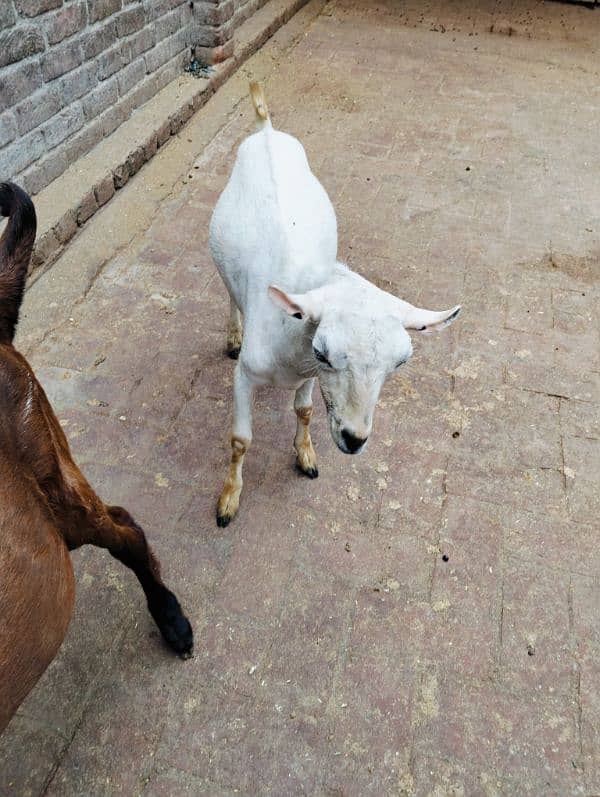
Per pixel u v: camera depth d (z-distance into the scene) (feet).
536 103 22.58
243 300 9.62
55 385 11.96
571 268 15.40
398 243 15.98
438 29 28.07
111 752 7.73
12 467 5.57
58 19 14.43
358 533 10.08
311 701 8.23
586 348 13.38
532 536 10.15
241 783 7.54
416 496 10.62
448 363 12.89
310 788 7.53
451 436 11.59
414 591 9.41
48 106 14.80
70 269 14.32
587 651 8.86
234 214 9.59
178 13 19.63
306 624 8.98
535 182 18.47
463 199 17.63
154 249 15.19
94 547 9.65
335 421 7.18
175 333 13.17
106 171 16.06
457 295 14.53
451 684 8.46
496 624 9.09
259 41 24.39
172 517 10.13
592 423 11.93
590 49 27.02
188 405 11.82
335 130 20.38
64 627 5.88
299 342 7.75
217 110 20.58
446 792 7.57
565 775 7.73
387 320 6.74
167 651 8.62
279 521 10.17
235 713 8.09
